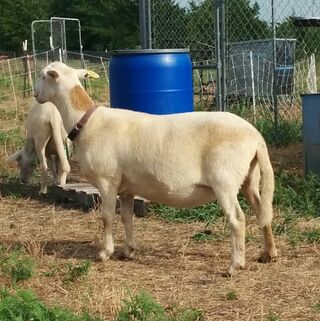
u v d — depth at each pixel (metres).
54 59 12.42
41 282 3.86
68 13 33.34
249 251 4.30
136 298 3.29
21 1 30.69
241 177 3.88
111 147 4.09
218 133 3.87
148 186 4.04
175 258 4.27
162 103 5.30
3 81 13.70
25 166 6.45
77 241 4.74
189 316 3.28
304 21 7.26
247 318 3.30
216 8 6.36
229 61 9.29
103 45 32.56
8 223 5.30
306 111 5.44
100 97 12.76
